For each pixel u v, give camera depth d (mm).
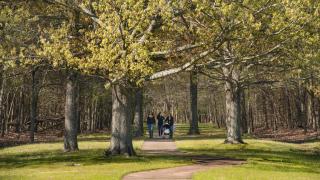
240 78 35906
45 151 30578
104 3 19828
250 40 22109
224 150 30859
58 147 33969
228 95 36344
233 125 35844
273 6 20375
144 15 19484
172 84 67375
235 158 25078
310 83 40062
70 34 26344
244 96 62281
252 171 19156
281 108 79688
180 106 122250
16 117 69438
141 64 19125
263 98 73000
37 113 67500
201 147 32688
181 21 22281
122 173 17781
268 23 20719
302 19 20094
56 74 43812
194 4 20578
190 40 23062
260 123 96625
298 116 70688
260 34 21297
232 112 35906
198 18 22516
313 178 17875
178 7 20328
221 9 18547
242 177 17094
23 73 33938
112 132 24969
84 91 54219
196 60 22328
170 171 18859
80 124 66500
